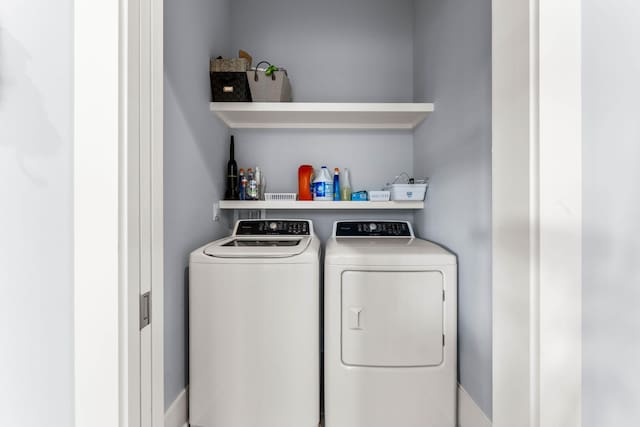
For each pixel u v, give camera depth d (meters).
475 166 1.38
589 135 0.57
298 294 1.47
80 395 0.54
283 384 1.46
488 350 1.28
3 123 0.55
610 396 0.58
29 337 0.55
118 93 0.54
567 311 0.57
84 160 0.54
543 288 0.57
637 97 0.58
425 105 1.93
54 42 0.54
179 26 1.43
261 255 1.48
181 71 1.45
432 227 1.97
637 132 0.58
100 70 0.54
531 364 0.58
